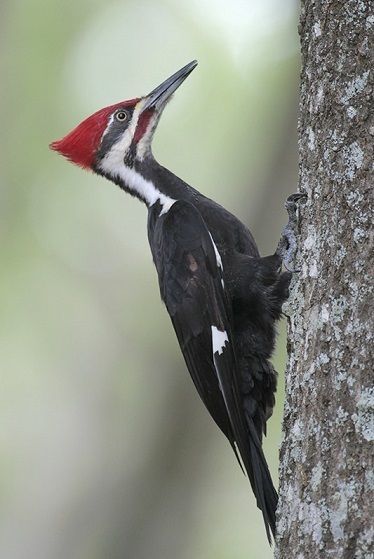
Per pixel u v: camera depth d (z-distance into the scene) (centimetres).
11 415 1534
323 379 664
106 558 1383
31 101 1502
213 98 1484
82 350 1537
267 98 1459
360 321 662
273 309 823
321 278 689
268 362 830
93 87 1491
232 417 817
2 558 1477
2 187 1516
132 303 1538
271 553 1333
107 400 1501
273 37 1467
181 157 1501
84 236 1538
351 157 699
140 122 991
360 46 714
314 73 738
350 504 631
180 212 891
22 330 1537
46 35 1505
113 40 1500
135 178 977
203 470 1361
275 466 1220
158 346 1485
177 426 1380
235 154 1480
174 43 1483
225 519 1348
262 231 1375
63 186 1527
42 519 1492
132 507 1384
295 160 1386
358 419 643
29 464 1529
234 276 841
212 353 855
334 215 695
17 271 1528
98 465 1452
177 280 872
